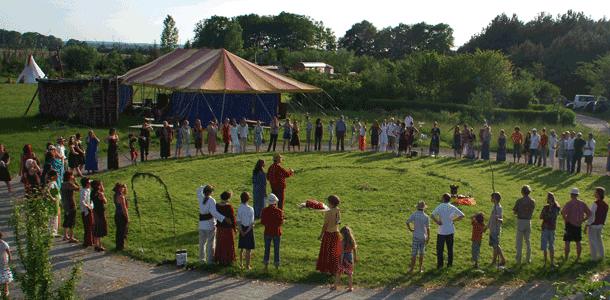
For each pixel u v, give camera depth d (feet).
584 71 186.19
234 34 336.49
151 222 38.14
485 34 293.23
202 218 29.66
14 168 57.31
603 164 72.90
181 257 29.43
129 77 105.91
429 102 148.77
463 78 152.76
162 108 103.55
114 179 51.80
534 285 27.14
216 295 25.39
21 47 221.66
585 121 144.66
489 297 25.61
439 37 399.24
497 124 117.50
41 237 21.04
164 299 24.76
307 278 27.66
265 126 99.55
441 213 29.35
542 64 225.15
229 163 60.75
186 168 57.62
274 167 39.63
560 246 34.78
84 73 229.04
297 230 36.83
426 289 26.55
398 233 36.47
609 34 239.50
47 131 77.61
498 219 29.63
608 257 31.32
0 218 37.45
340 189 49.85
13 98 117.29
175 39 307.78
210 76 95.25
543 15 311.88
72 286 21.04
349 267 26.07
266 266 28.84
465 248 33.50
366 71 175.42
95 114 83.15
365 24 434.71
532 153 65.72
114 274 28.02
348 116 129.08
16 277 21.01
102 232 32.42
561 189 51.93
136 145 73.61
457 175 57.62
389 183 52.75
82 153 53.93
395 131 72.33
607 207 30.63
